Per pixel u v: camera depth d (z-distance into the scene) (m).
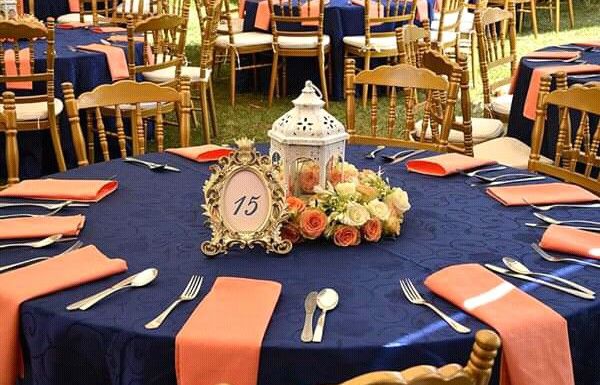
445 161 2.15
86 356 1.34
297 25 5.58
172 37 4.48
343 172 1.74
